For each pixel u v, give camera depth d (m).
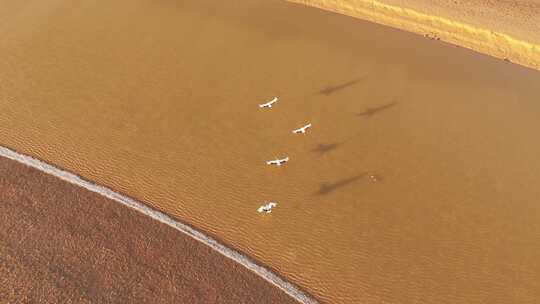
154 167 32.06
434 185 31.75
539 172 32.88
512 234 28.89
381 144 34.50
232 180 31.55
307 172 32.25
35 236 27.09
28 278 24.94
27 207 28.69
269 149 33.72
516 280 26.56
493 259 27.58
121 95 37.44
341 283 26.19
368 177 32.09
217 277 25.95
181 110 36.47
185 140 34.06
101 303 24.16
